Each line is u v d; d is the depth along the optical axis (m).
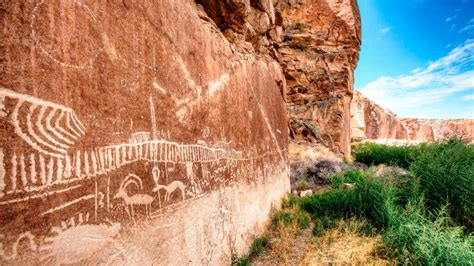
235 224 2.82
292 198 5.22
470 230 3.19
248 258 2.91
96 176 1.13
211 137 2.37
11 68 0.84
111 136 1.23
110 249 1.18
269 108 4.52
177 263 1.72
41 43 0.94
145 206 1.44
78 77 1.08
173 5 1.89
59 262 0.95
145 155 1.47
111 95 1.25
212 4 2.79
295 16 10.39
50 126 0.95
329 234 3.48
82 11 1.12
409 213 3.30
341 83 10.34
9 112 0.83
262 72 4.21
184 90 1.95
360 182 4.56
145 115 1.49
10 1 0.85
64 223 0.98
